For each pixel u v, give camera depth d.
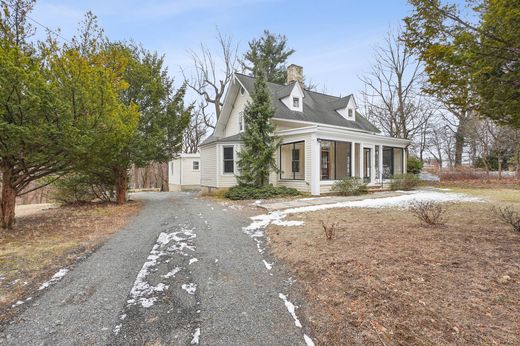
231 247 5.11
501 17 3.64
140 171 28.23
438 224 5.67
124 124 8.59
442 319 2.37
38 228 6.84
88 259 4.52
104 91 7.40
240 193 11.90
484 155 19.44
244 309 2.90
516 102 4.28
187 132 31.17
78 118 6.96
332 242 4.76
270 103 12.81
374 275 3.32
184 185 22.73
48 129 5.99
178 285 3.52
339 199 10.97
